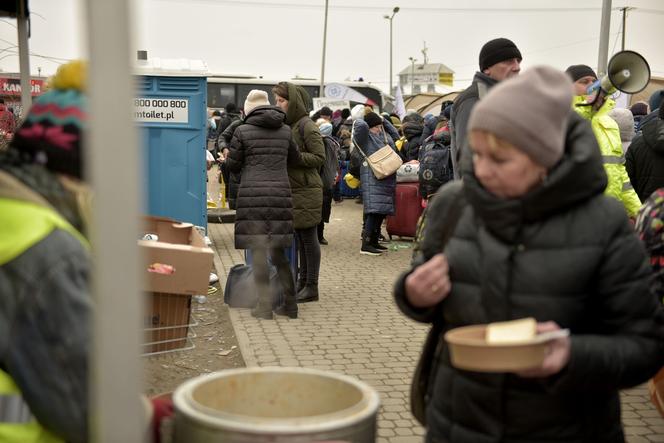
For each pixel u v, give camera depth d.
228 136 10.15
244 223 6.70
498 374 2.10
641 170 6.12
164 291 4.49
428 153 10.15
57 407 1.92
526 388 2.09
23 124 2.17
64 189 2.13
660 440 4.30
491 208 2.06
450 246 2.22
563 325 2.04
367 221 10.77
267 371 2.29
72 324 1.93
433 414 2.28
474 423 2.15
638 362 2.01
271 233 6.68
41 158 2.11
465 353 1.87
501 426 2.11
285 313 7.00
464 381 2.17
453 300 2.19
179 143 9.43
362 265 9.95
